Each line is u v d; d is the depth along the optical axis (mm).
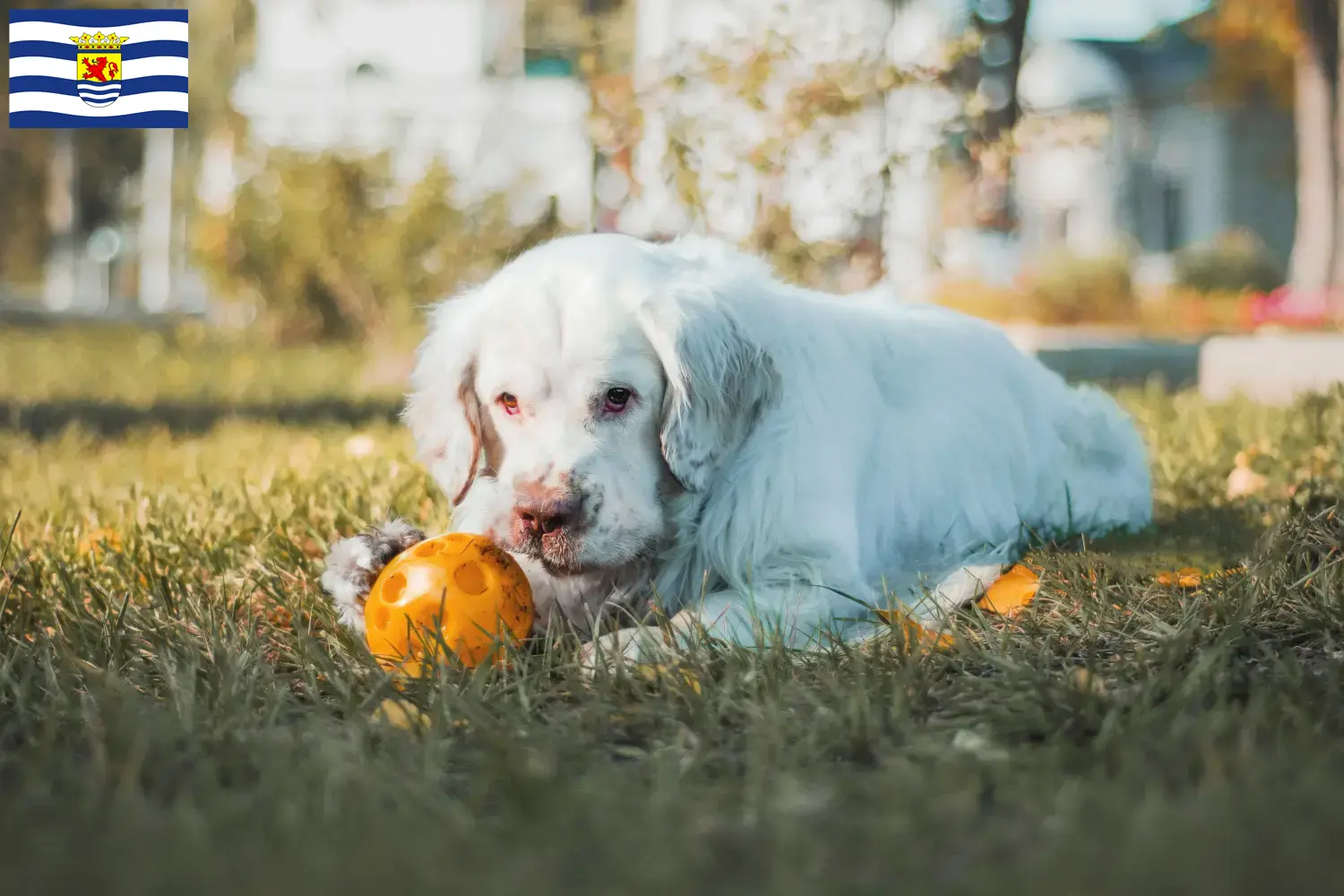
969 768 2158
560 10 20172
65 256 41156
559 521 3225
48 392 12445
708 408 3375
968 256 20438
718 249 3850
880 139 7957
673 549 3473
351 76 22453
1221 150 31938
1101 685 2555
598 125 7855
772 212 7672
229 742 2449
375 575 3283
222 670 2902
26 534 4727
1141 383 11938
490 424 3562
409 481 5023
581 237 3629
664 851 1819
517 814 2043
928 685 2678
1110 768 2186
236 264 17125
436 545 3111
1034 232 32625
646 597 3467
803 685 2734
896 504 3824
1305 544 3627
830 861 1826
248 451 7211
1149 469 5062
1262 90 27969
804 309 3799
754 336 3531
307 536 4402
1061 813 1938
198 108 29859
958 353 4246
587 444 3293
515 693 2799
